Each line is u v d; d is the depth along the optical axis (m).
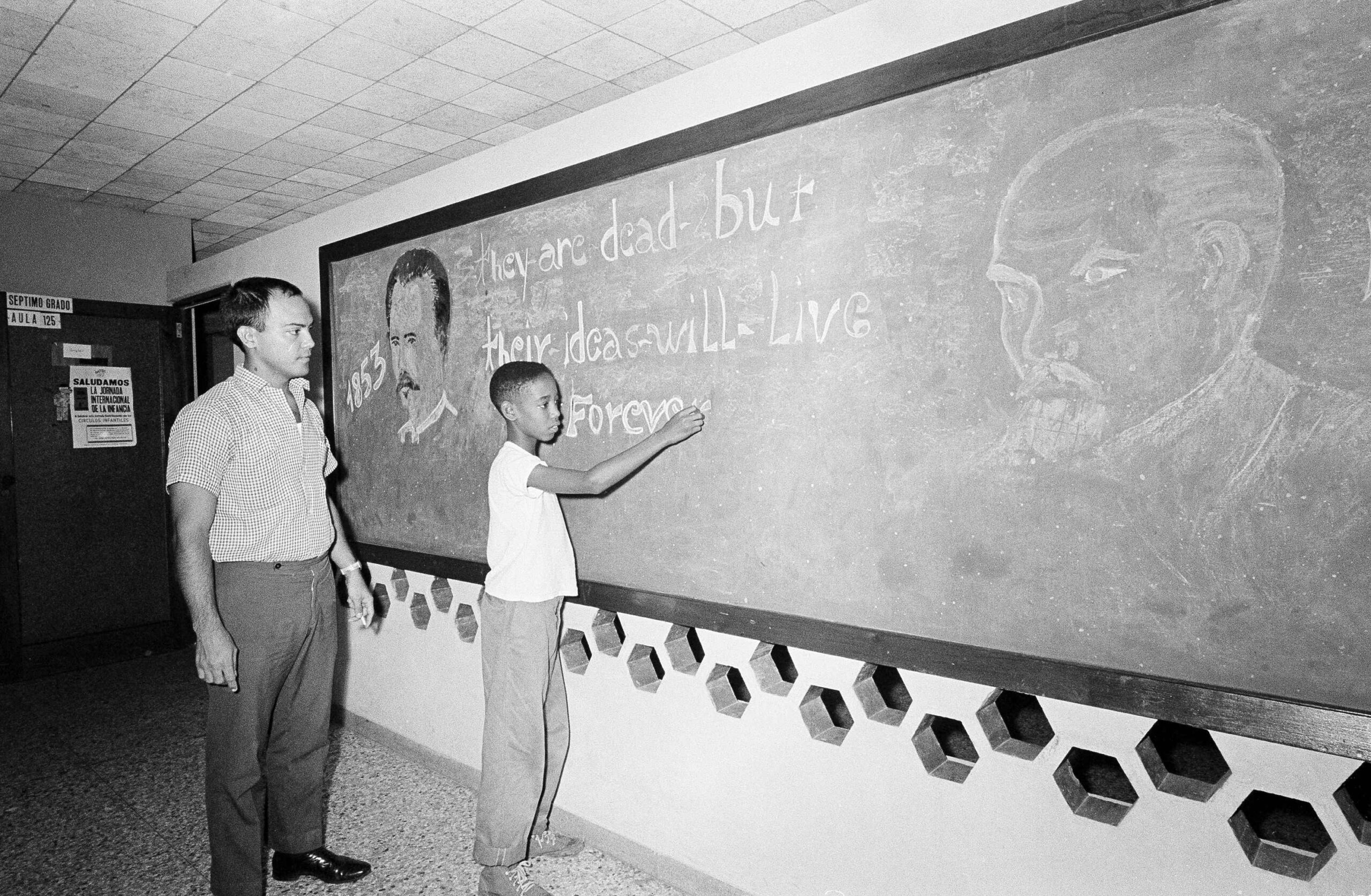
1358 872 1.30
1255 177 1.35
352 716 3.66
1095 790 3.22
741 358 2.11
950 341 1.73
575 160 2.55
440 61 2.92
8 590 4.77
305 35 2.71
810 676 2.02
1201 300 1.42
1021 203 1.62
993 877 1.71
